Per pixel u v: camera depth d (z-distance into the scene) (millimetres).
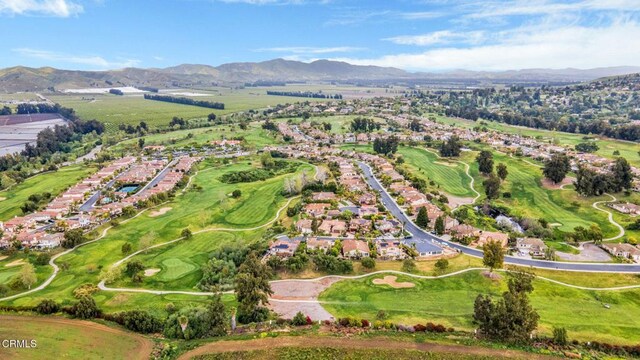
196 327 111562
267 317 120625
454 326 114125
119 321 117812
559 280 145125
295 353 101688
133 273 152750
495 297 133750
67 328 113688
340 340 107250
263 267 133750
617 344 105875
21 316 120312
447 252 167125
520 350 103000
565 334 105688
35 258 167875
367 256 163000
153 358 100938
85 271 156375
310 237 181625
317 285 143875
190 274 154500
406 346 104375
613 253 166875
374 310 125438
